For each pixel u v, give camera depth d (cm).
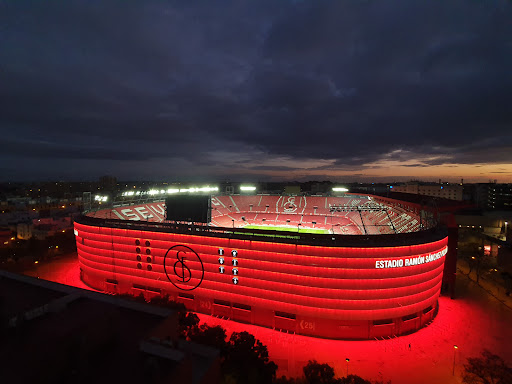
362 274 5116
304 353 4728
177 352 1759
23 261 9244
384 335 5184
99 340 1900
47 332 1983
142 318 2270
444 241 5788
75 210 18125
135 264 6738
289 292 5438
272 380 3569
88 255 7319
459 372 4222
